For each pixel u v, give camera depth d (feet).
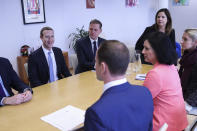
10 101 5.43
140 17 23.41
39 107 5.24
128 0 21.45
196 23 21.66
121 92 3.15
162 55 4.82
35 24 15.03
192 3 21.44
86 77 7.77
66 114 4.81
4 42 13.73
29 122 4.49
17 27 14.17
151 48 4.94
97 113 2.77
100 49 3.28
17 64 14.56
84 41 9.88
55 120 4.55
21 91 6.18
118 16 20.83
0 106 5.35
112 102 2.95
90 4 18.06
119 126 2.88
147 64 9.58
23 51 14.40
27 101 5.62
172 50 4.88
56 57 8.71
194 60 7.32
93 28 9.53
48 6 15.46
